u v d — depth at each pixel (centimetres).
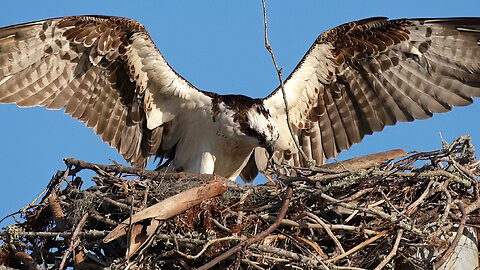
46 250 1266
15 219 1292
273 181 1312
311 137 1566
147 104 1450
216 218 1198
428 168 1282
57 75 1424
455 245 1147
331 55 1505
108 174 1291
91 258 1193
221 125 1419
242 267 1159
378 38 1496
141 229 1124
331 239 1208
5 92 1396
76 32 1396
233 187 1255
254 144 1427
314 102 1542
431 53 1501
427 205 1238
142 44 1405
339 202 1189
